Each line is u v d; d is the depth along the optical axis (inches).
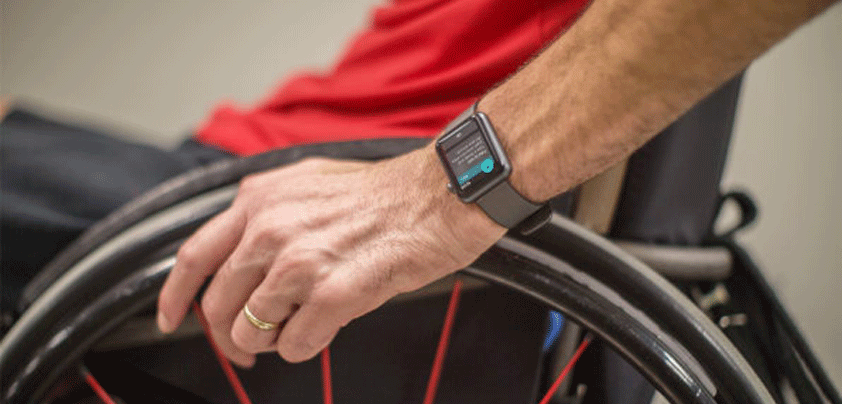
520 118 18.3
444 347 23.5
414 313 24.3
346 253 19.7
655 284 20.3
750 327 26.2
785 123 52.5
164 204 24.0
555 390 25.5
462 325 24.3
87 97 74.9
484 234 19.0
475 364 24.5
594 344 25.6
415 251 19.3
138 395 25.1
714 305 27.8
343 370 25.0
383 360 24.8
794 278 52.5
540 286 20.2
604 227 23.0
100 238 24.3
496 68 25.5
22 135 33.0
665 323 20.0
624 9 16.3
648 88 16.1
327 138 29.2
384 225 19.7
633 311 20.0
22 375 22.7
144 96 73.9
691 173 25.5
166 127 73.4
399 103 28.4
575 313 20.2
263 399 25.5
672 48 15.5
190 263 21.1
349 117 30.2
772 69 52.3
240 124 33.9
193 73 72.6
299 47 70.0
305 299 19.9
